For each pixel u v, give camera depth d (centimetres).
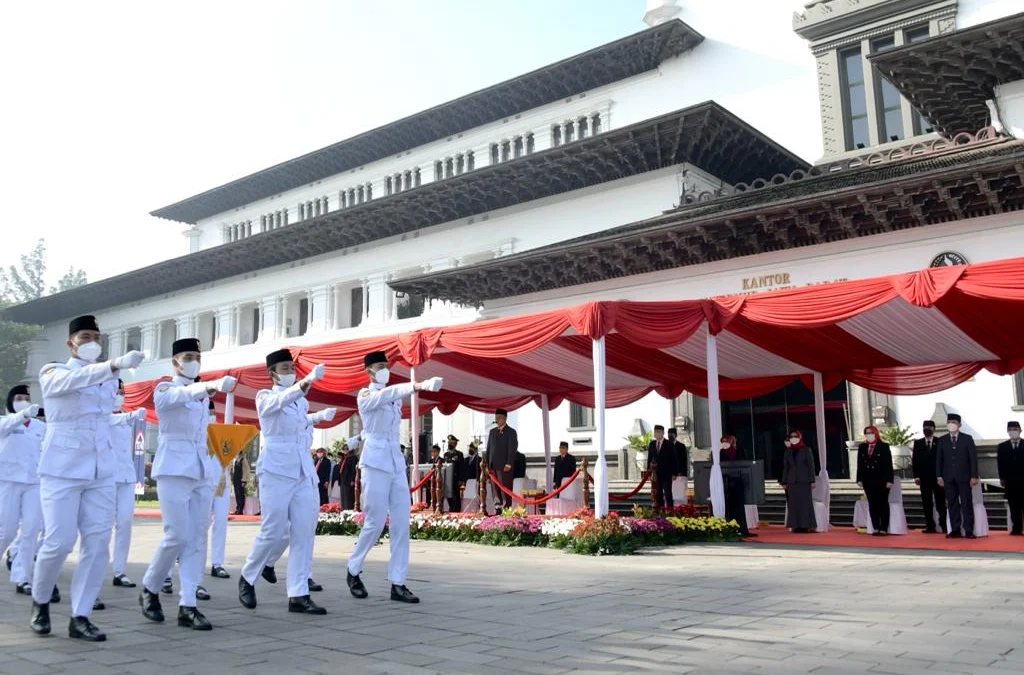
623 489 2419
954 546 1269
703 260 2203
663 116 2414
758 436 2367
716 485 1408
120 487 952
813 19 2683
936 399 1992
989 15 2364
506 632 628
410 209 3272
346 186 4034
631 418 2538
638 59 3042
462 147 3562
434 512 1628
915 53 1938
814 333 1459
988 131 1988
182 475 676
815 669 500
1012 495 1441
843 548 1284
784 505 2038
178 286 4478
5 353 6134
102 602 804
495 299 2745
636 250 2272
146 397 2084
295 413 775
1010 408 1880
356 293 3716
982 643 575
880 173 1992
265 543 750
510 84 3266
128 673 504
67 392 625
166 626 669
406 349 1541
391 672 502
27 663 533
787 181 2289
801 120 2736
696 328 1354
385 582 938
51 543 624
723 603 761
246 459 2680
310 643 593
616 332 1389
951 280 1116
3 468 906
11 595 893
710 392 1394
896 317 1330
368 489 798
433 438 3241
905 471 1981
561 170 2788
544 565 1104
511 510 1545
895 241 1886
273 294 3959
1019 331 1389
